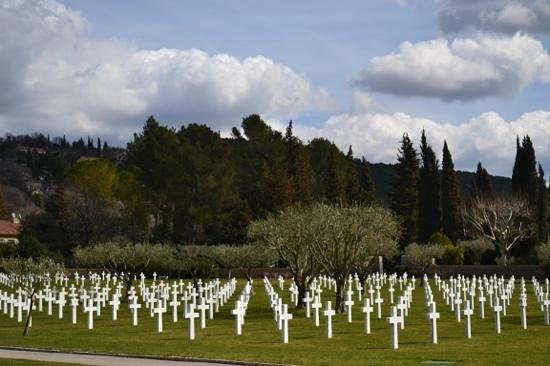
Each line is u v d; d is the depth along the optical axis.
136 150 112.31
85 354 23.47
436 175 110.12
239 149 119.69
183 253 71.50
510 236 99.50
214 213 104.56
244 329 33.03
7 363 20.41
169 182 104.69
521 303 31.91
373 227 46.53
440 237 100.12
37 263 34.09
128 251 65.38
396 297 53.78
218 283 55.12
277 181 102.62
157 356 22.30
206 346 25.42
